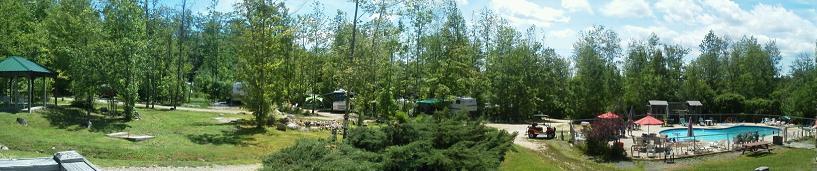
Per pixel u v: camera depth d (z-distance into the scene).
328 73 63.84
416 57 61.91
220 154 27.70
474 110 66.81
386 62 50.94
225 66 84.69
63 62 42.31
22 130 29.31
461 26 70.56
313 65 64.19
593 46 81.25
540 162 29.69
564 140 46.72
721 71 95.94
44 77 38.78
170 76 60.16
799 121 71.19
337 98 64.25
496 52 74.81
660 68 89.12
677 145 42.50
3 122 30.69
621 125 43.31
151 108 51.69
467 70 62.88
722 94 82.75
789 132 57.00
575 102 74.75
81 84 38.16
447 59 62.41
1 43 40.41
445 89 59.69
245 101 40.62
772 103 79.06
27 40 41.59
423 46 63.44
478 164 15.23
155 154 25.94
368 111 57.12
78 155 5.97
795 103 72.75
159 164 22.92
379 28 45.03
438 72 62.00
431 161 14.09
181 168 22.56
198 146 29.58
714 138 55.03
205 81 80.19
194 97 78.38
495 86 69.69
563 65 77.81
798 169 33.22
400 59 60.69
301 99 62.28
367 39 45.41
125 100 38.78
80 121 34.91
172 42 62.16
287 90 52.97
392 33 45.94
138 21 40.25
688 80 83.69
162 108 53.66
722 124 71.62
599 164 36.91
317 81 69.00
